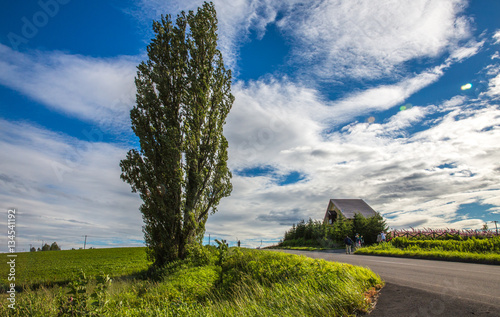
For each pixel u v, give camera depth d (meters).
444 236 26.12
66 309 6.77
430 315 5.77
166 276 13.77
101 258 34.69
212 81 20.30
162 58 20.08
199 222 18.45
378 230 34.50
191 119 18.92
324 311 6.26
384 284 8.73
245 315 6.79
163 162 18.50
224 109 20.39
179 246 17.77
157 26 20.30
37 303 8.47
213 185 19.16
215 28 21.19
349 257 20.22
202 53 20.23
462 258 15.34
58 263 28.83
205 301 9.52
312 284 8.05
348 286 7.44
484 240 18.78
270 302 7.17
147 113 19.23
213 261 15.60
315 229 42.06
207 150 19.19
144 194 18.23
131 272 20.38
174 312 7.99
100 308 6.80
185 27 20.78
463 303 6.28
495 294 6.99
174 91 19.78
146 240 17.89
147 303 8.97
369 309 6.53
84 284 7.03
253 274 10.82
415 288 7.92
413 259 17.42
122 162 18.38
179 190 17.88
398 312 6.13
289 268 10.27
